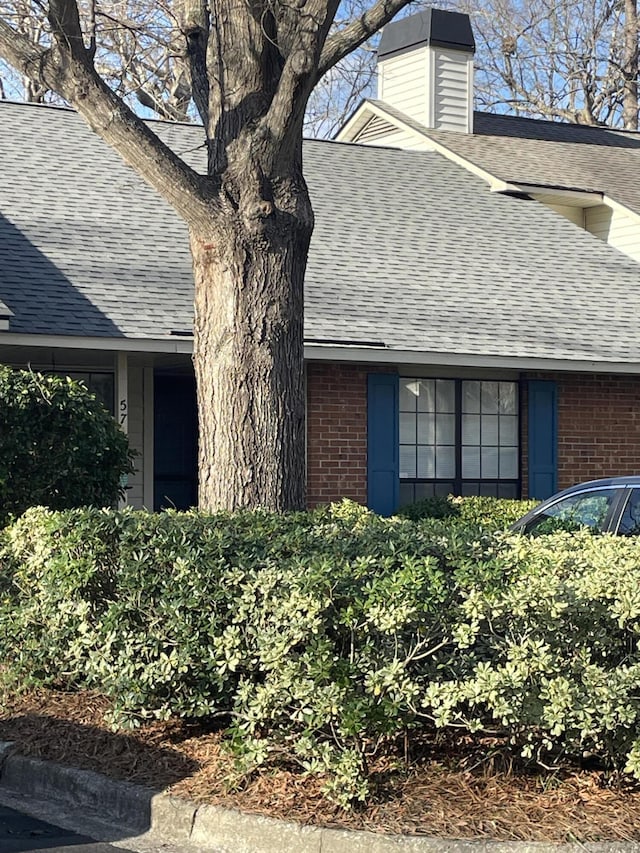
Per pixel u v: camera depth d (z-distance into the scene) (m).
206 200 9.73
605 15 39.31
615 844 5.98
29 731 7.99
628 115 38.34
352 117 25.19
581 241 20.70
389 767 6.78
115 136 9.59
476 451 17.78
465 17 24.41
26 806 7.18
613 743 6.62
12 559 9.12
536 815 6.27
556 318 17.95
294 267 10.01
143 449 16.84
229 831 6.36
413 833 6.07
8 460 10.76
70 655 8.26
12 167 17.98
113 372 16.58
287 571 7.00
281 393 9.90
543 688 6.39
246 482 9.78
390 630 6.41
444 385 17.62
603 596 6.71
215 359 9.88
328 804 6.43
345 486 16.52
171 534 7.62
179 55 10.89
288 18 9.97
